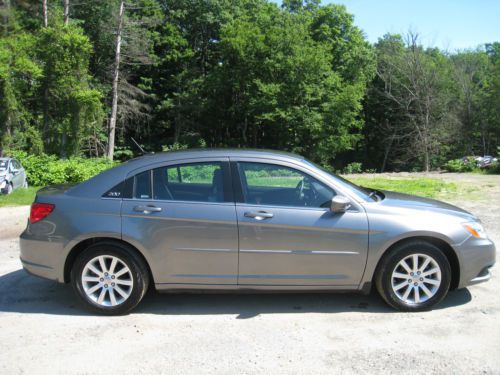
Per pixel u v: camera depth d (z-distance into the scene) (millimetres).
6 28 30016
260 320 4145
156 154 4602
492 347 3543
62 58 27250
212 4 39906
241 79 37906
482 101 39156
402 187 15906
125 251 4227
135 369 3260
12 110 25047
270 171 4383
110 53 34938
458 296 4707
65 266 4312
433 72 38031
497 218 9102
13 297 4809
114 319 4199
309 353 3480
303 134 38875
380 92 42219
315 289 4266
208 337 3789
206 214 4195
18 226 9219
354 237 4191
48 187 4965
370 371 3195
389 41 42500
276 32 36688
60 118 28188
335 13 40438
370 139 49656
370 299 4652
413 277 4262
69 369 3270
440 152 39531
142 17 35938
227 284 4246
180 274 4238
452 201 11812
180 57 39656
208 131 43719
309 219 4195
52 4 32844
